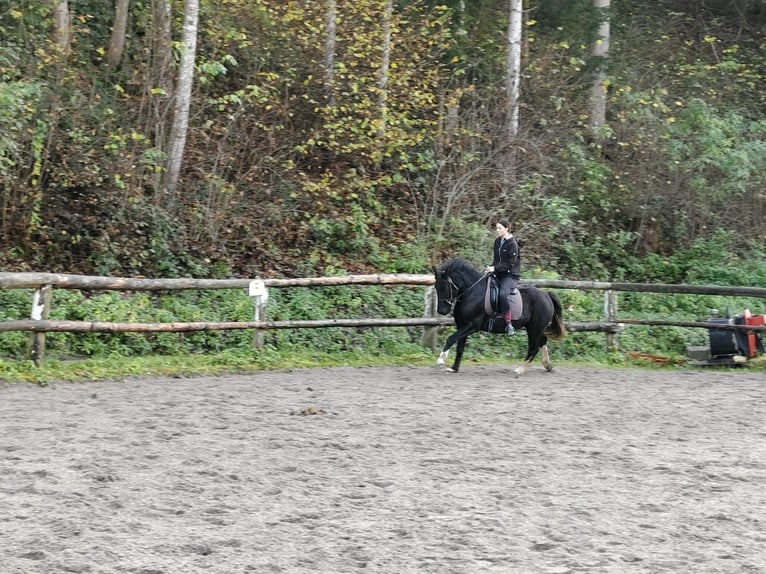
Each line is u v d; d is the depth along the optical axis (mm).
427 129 18797
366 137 17484
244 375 11805
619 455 7496
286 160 17609
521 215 18641
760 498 6234
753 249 20219
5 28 15258
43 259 14445
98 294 13922
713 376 12984
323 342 14000
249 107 17812
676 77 23422
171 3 17312
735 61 23609
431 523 5504
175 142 15695
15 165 14383
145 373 11375
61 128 15430
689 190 20312
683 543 5215
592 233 19750
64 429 7938
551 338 12898
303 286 13531
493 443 7859
